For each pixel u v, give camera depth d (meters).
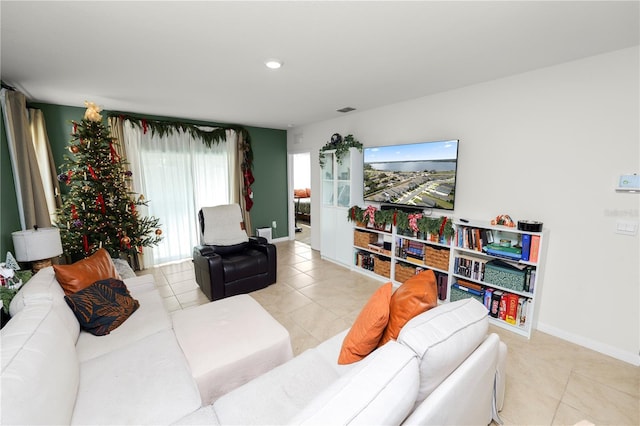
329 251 4.59
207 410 1.24
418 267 3.33
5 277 1.80
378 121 3.85
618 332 2.19
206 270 3.12
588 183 2.25
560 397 1.81
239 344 1.69
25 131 2.64
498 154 2.74
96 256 2.22
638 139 2.01
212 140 4.81
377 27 1.75
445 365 1.05
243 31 1.79
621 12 1.57
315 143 5.04
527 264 2.45
